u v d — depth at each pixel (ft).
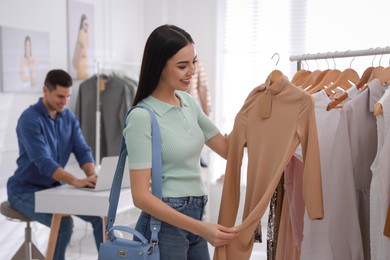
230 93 16.48
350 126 5.38
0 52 11.69
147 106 5.68
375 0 14.56
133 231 5.65
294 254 6.47
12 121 12.27
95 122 14.44
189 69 5.64
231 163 6.28
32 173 10.42
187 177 5.76
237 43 16.25
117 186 6.04
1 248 11.80
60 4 13.52
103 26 15.20
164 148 5.65
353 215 5.37
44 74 13.08
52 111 10.71
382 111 5.01
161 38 5.55
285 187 6.30
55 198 9.30
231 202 6.30
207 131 6.42
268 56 15.96
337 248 5.49
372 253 5.17
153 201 5.41
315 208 5.25
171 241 5.66
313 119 5.35
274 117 5.79
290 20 15.60
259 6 15.90
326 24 15.17
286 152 5.43
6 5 11.78
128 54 16.44
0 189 11.93
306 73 7.04
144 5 16.85
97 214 9.07
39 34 12.80
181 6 16.63
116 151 14.42
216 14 16.17
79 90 14.30
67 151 11.16
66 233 10.25
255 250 13.30
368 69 5.90
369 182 5.73
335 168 5.42
